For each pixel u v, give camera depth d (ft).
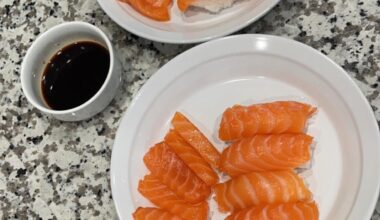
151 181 1.00
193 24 1.10
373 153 0.90
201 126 1.05
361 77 1.02
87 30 1.07
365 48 1.04
